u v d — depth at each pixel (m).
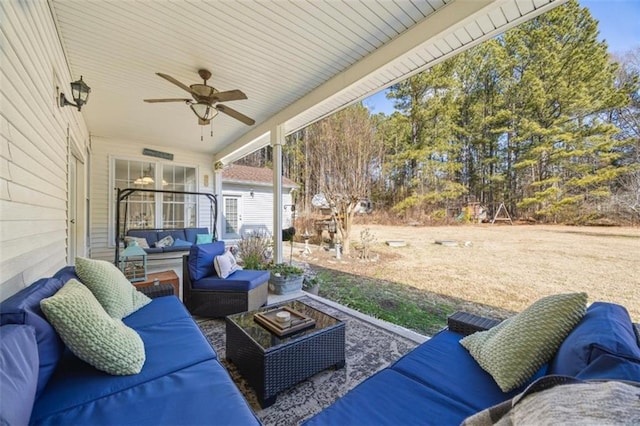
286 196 10.78
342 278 5.24
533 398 0.71
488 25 2.26
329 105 3.99
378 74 3.05
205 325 2.91
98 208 6.09
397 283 4.73
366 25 2.52
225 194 9.61
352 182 7.38
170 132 5.73
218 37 2.68
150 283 3.04
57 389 1.19
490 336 1.49
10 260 1.38
